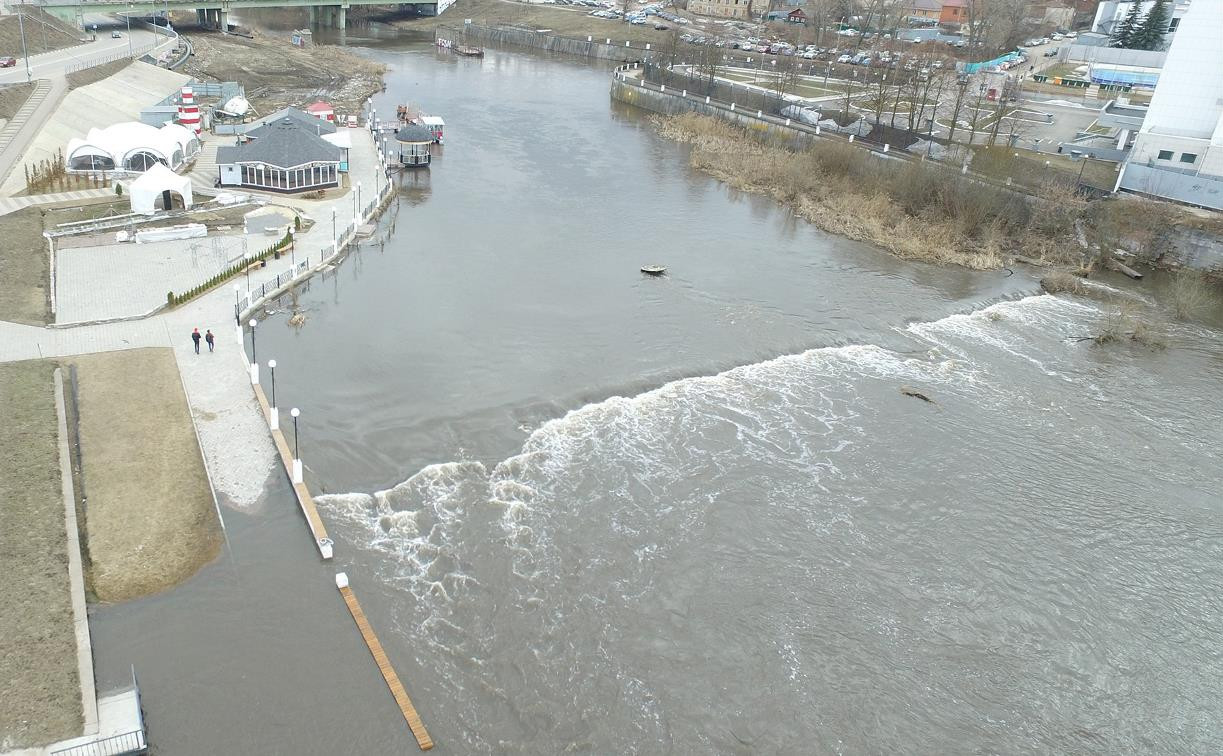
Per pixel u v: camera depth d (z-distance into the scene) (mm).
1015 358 74188
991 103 152375
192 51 171500
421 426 56562
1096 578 49031
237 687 37375
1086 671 42781
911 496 54438
